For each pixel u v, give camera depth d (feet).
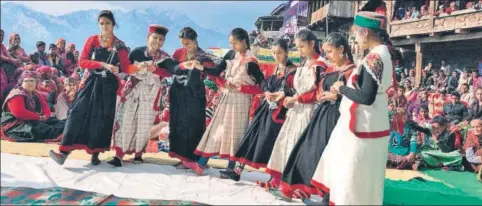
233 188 14.15
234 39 15.24
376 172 11.16
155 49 16.42
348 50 12.86
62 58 36.14
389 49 11.61
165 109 23.09
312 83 13.19
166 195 13.09
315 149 12.60
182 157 16.10
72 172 15.21
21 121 21.71
